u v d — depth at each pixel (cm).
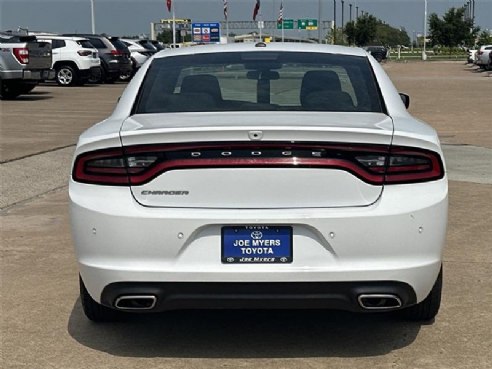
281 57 515
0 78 2162
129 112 466
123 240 392
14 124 1593
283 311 507
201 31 6888
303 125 399
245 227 390
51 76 2267
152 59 527
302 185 391
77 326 480
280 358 429
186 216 388
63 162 1117
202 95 477
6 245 669
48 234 708
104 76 3094
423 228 395
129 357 432
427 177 401
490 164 1098
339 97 472
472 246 656
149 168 395
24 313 502
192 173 392
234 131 388
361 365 419
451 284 555
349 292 391
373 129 397
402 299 398
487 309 504
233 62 507
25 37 2189
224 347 446
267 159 390
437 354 433
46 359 429
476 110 1983
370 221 388
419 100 2308
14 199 869
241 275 387
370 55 537
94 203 398
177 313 504
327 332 470
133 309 405
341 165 391
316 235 390
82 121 1666
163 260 392
